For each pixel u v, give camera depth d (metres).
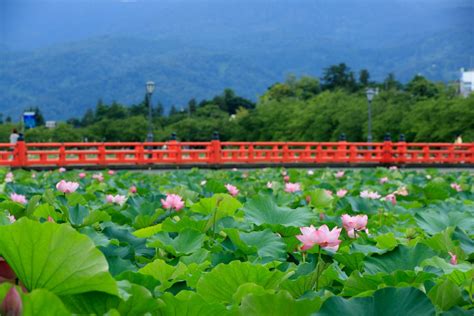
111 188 8.57
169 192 6.62
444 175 15.39
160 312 2.12
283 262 3.34
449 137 50.09
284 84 96.44
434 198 8.68
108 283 1.94
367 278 2.72
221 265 2.58
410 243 4.12
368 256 3.18
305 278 2.70
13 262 2.02
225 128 77.69
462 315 2.19
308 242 2.89
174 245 3.73
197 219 4.80
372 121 57.78
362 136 58.50
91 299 2.00
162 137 80.50
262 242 3.76
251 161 26.98
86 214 4.77
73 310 2.00
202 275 2.64
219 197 4.98
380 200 6.77
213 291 2.61
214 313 2.12
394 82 87.69
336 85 96.06
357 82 97.25
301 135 66.81
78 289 1.97
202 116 92.44
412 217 5.48
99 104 104.31
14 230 1.96
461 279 2.80
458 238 3.97
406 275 2.72
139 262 3.53
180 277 2.88
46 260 1.97
